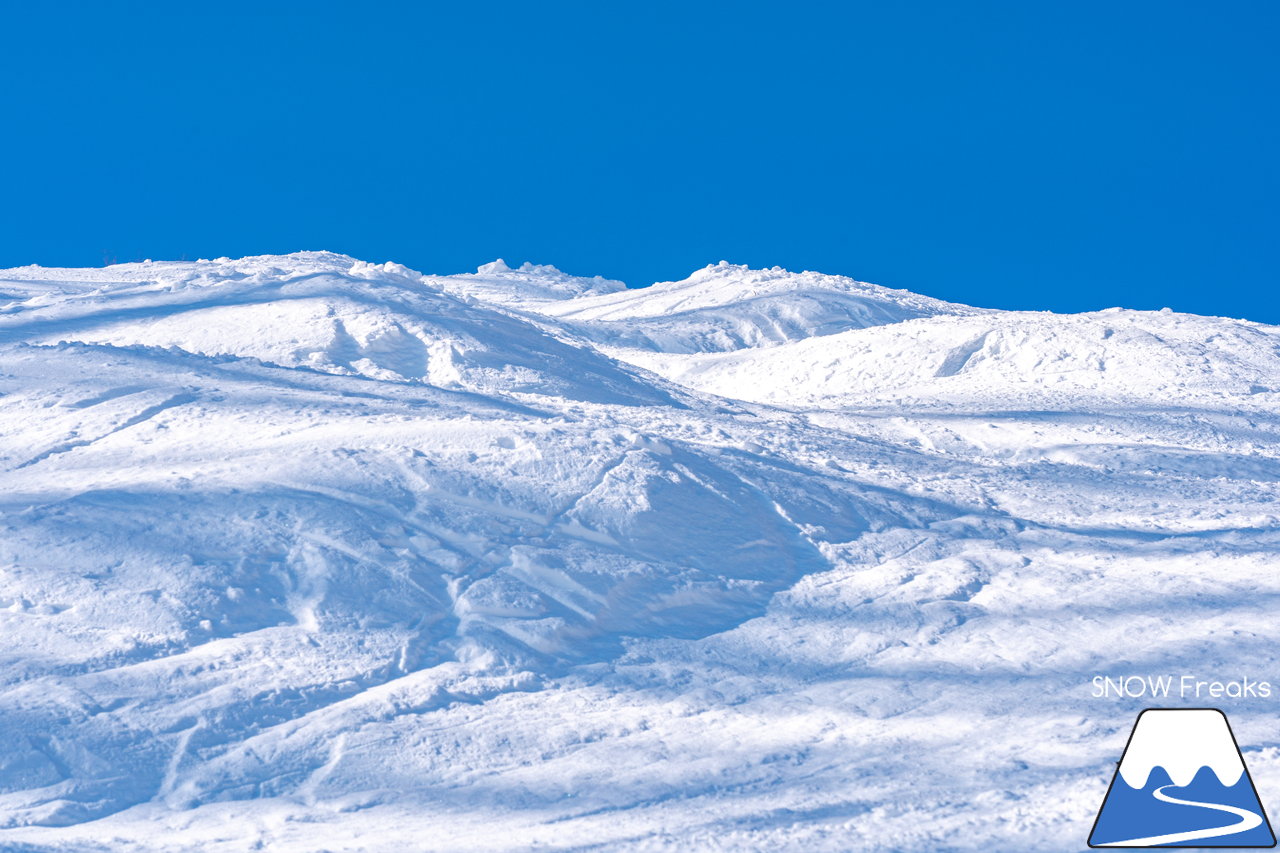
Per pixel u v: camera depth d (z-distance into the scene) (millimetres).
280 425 53875
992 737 31094
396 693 34000
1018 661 37125
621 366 94312
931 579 44969
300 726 32156
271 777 29875
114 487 45031
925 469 64188
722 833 25750
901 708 33656
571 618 39562
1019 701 33688
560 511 46344
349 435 51688
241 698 33000
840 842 24875
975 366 106562
